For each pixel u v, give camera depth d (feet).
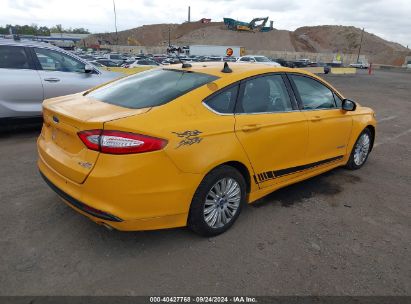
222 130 10.72
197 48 208.95
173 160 9.61
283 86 13.43
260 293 9.04
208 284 9.25
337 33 493.36
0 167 16.39
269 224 12.43
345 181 16.99
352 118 16.71
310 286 9.38
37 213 12.26
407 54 391.86
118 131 9.05
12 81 20.45
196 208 10.50
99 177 9.07
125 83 12.77
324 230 12.25
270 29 454.40
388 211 13.99
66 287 8.87
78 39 351.87
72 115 9.91
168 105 10.19
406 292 9.35
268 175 12.67
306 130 13.80
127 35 525.75
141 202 9.41
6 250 10.16
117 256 10.18
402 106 46.03
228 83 11.47
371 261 10.61
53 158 10.50
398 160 20.90
